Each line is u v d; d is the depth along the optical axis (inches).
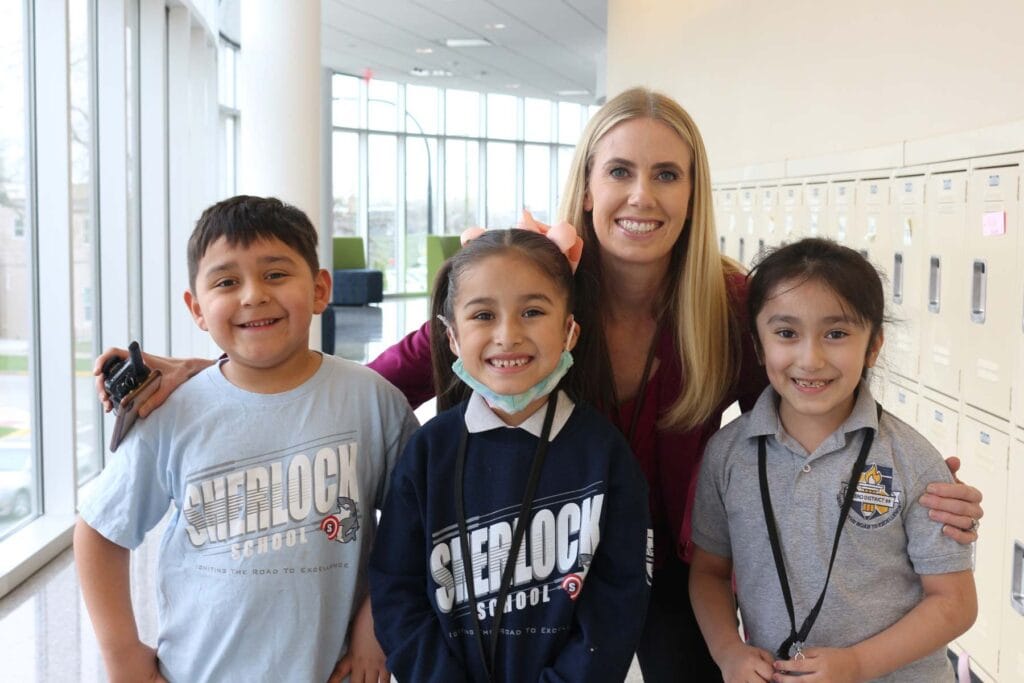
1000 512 95.6
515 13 408.5
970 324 100.3
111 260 218.7
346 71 603.2
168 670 61.6
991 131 94.4
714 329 70.7
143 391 60.6
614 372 73.7
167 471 61.7
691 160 69.6
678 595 75.7
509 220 829.2
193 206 307.9
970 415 100.9
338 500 62.2
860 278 61.0
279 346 60.8
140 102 251.3
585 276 68.9
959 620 58.7
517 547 58.8
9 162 159.6
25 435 170.9
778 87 165.3
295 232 63.0
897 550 60.8
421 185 776.3
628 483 60.6
